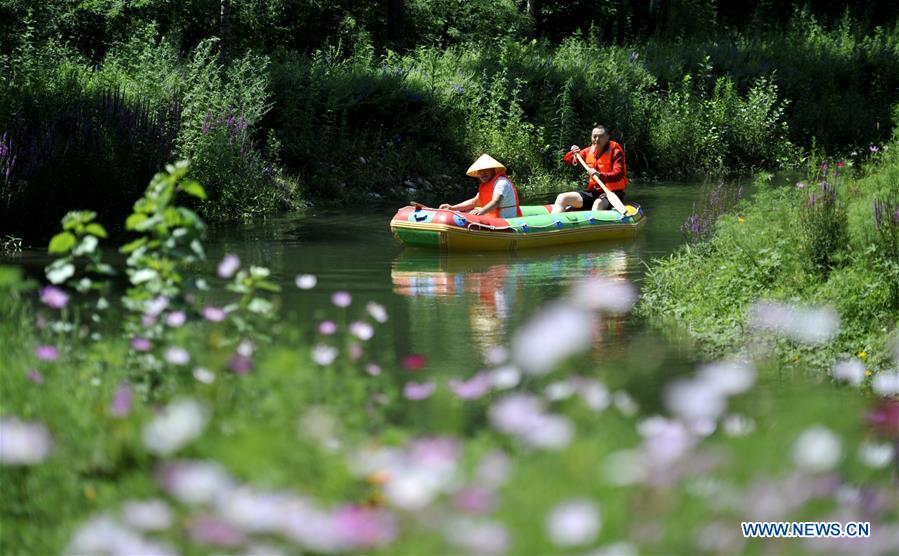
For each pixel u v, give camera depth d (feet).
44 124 65.31
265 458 13.79
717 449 13.30
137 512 12.28
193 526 11.96
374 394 20.75
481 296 44.47
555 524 10.89
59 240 22.43
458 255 56.54
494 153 97.76
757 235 44.98
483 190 63.41
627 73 116.67
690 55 129.39
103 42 104.32
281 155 83.71
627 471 12.34
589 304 42.47
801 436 12.82
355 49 119.14
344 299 24.45
